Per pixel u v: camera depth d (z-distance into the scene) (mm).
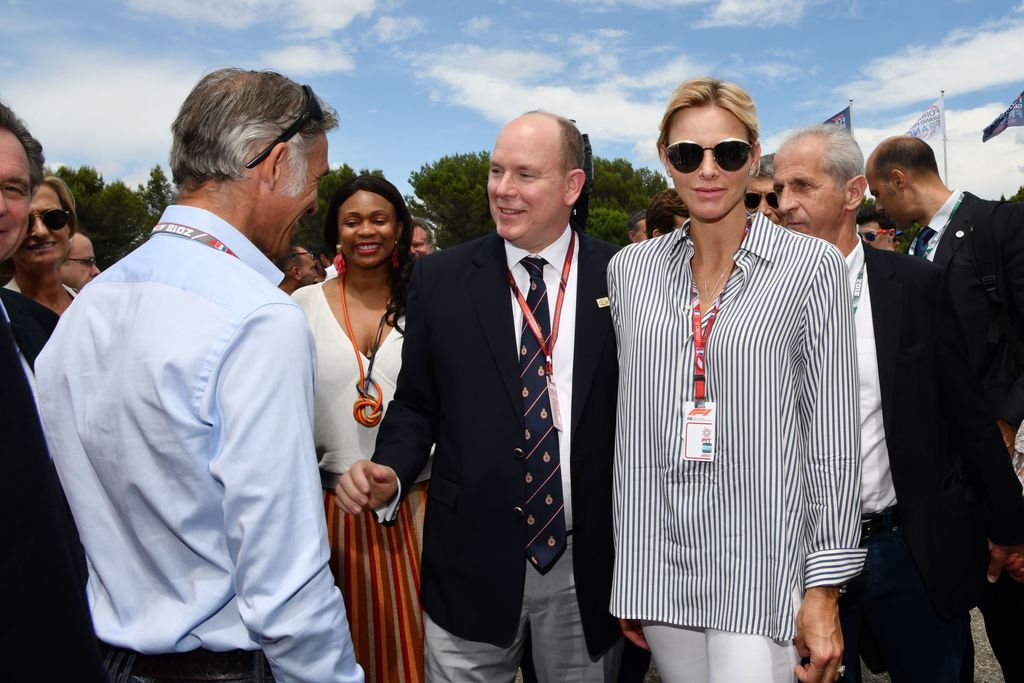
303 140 1317
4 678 690
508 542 1893
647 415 1617
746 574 1512
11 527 700
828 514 1501
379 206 2568
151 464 1125
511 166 1882
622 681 2240
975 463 1951
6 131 1391
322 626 1127
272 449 1099
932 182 3221
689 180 1574
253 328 1122
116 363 1145
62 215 2768
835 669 1478
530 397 1911
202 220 1237
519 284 2016
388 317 2596
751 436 1501
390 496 1852
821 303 1514
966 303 2506
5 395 721
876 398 1974
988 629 2348
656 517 1614
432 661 2041
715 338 1536
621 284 1733
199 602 1169
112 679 1196
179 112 1279
